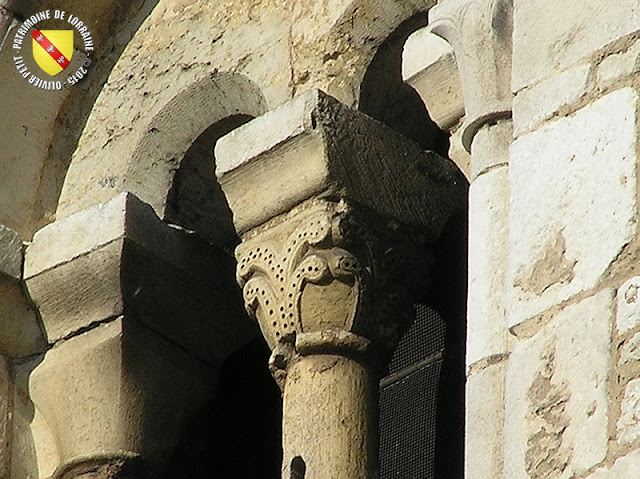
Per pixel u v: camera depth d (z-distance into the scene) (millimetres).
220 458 19422
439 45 16562
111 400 18719
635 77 14078
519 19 14977
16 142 20109
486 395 14172
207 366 19281
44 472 19141
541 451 13531
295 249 17172
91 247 18922
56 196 20031
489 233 14719
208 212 19438
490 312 14445
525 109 14641
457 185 18016
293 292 17078
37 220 19938
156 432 18797
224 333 19344
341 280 17031
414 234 17547
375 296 17172
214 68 19141
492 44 15211
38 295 19344
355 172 17266
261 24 18969
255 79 18719
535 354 13844
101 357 18797
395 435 18094
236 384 19594
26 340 19484
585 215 13930
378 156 17469
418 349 18234
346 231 17078
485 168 14977
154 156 19438
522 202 14344
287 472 16672
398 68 18203
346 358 17031
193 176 19391
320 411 16812
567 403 13523
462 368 17797
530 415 13695
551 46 14672
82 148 20016
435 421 17844
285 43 18641
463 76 15375
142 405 18766
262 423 19594
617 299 13547
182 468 19172
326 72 18172
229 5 19375
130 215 18859
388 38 18141
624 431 13148
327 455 16625
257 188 17500
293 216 17344
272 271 17281
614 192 13828
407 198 17562
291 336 17125
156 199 19281
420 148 17828
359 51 18172
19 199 19938
